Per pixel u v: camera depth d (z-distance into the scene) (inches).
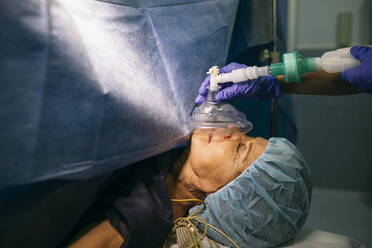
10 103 24.4
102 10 32.7
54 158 26.7
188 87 39.8
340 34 97.7
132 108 30.9
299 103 100.9
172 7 41.4
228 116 39.1
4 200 27.0
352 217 92.5
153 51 37.3
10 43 24.0
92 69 28.0
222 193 40.9
